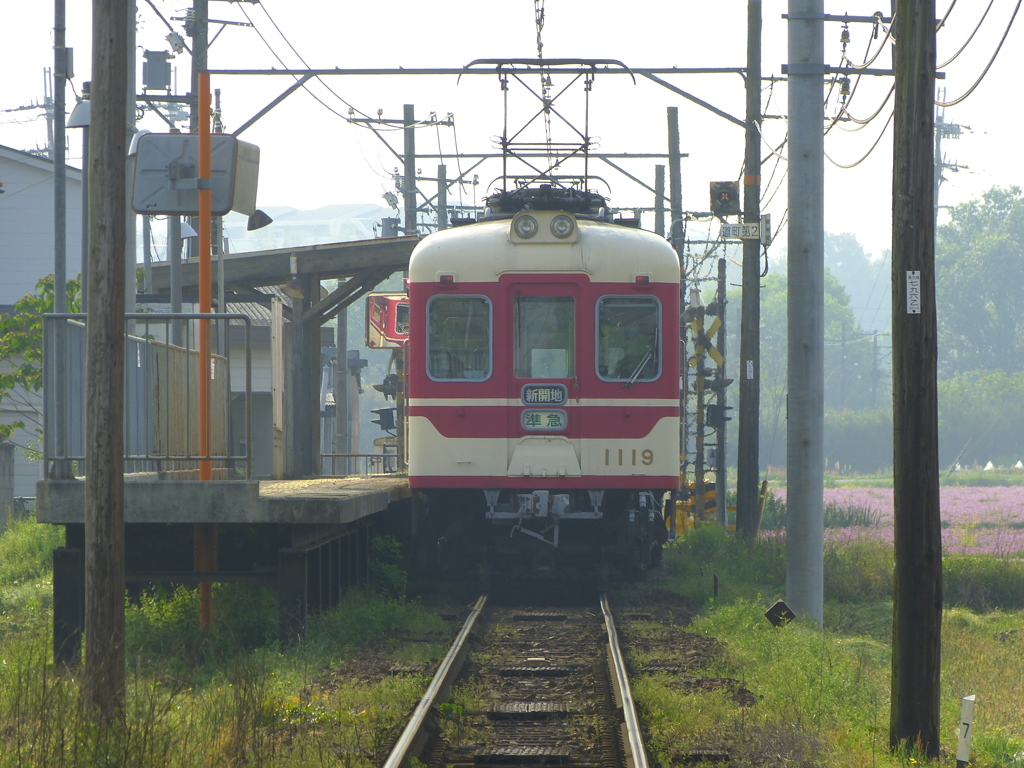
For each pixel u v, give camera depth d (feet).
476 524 178.70
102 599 92.27
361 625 135.85
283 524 137.90
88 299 93.97
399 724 93.30
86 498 93.30
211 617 134.92
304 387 265.34
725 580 188.14
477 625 143.84
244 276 267.39
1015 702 117.70
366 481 207.72
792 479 164.76
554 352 166.81
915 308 96.17
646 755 83.10
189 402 135.44
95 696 90.48
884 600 192.54
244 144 142.61
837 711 102.68
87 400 93.45
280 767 81.30
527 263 166.20
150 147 141.49
